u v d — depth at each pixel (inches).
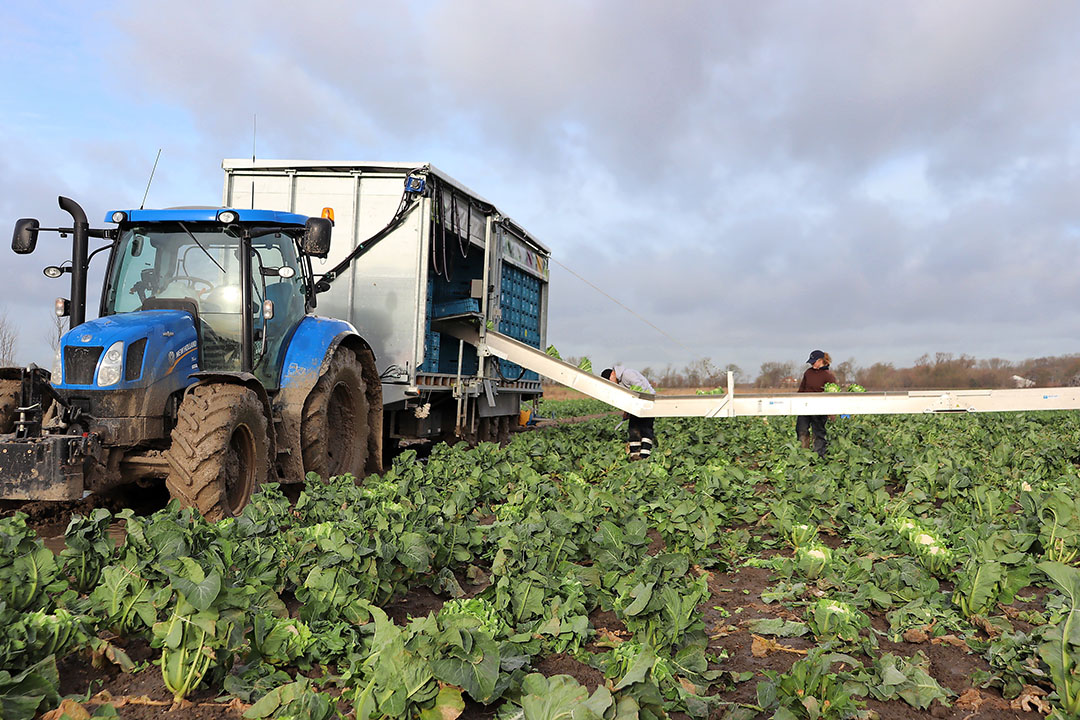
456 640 122.0
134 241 309.9
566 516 225.6
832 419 712.4
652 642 147.6
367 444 375.6
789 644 167.8
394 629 124.6
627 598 158.2
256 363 304.8
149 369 264.2
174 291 305.9
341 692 133.0
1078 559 216.7
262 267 304.5
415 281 415.8
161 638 137.9
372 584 173.2
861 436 589.0
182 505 247.4
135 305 304.3
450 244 486.9
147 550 156.6
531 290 658.8
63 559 171.3
